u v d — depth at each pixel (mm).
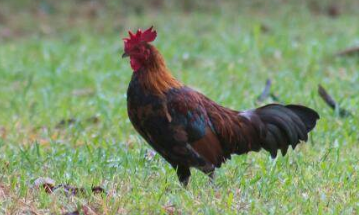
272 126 15070
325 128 18828
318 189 14523
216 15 40156
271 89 23688
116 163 15945
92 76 27109
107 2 43094
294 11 40656
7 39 37406
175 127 13961
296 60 28719
